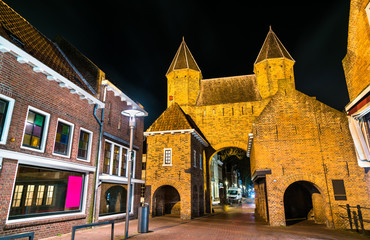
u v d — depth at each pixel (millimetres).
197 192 20219
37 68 9594
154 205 18500
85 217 11914
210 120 25484
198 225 14102
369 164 11273
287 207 19438
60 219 10266
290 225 14398
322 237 10359
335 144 14258
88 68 14867
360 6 11508
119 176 15250
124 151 16672
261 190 19406
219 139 24844
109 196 14477
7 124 8289
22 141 8844
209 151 24812
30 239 5441
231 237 10234
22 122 8883
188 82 26750
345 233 11570
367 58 11156
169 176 18438
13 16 11492
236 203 44094
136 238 9719
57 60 12328
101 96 14180
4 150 7961
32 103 9398
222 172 54094
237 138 24422
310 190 16453
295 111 15297
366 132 11094
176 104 22812
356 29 12047
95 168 12906
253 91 26188
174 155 18812
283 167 14531
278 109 15484
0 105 8281
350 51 12852
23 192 8961
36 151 9445
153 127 20328
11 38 9594
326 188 13773
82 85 12805
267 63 25047
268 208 14234
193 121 25219
